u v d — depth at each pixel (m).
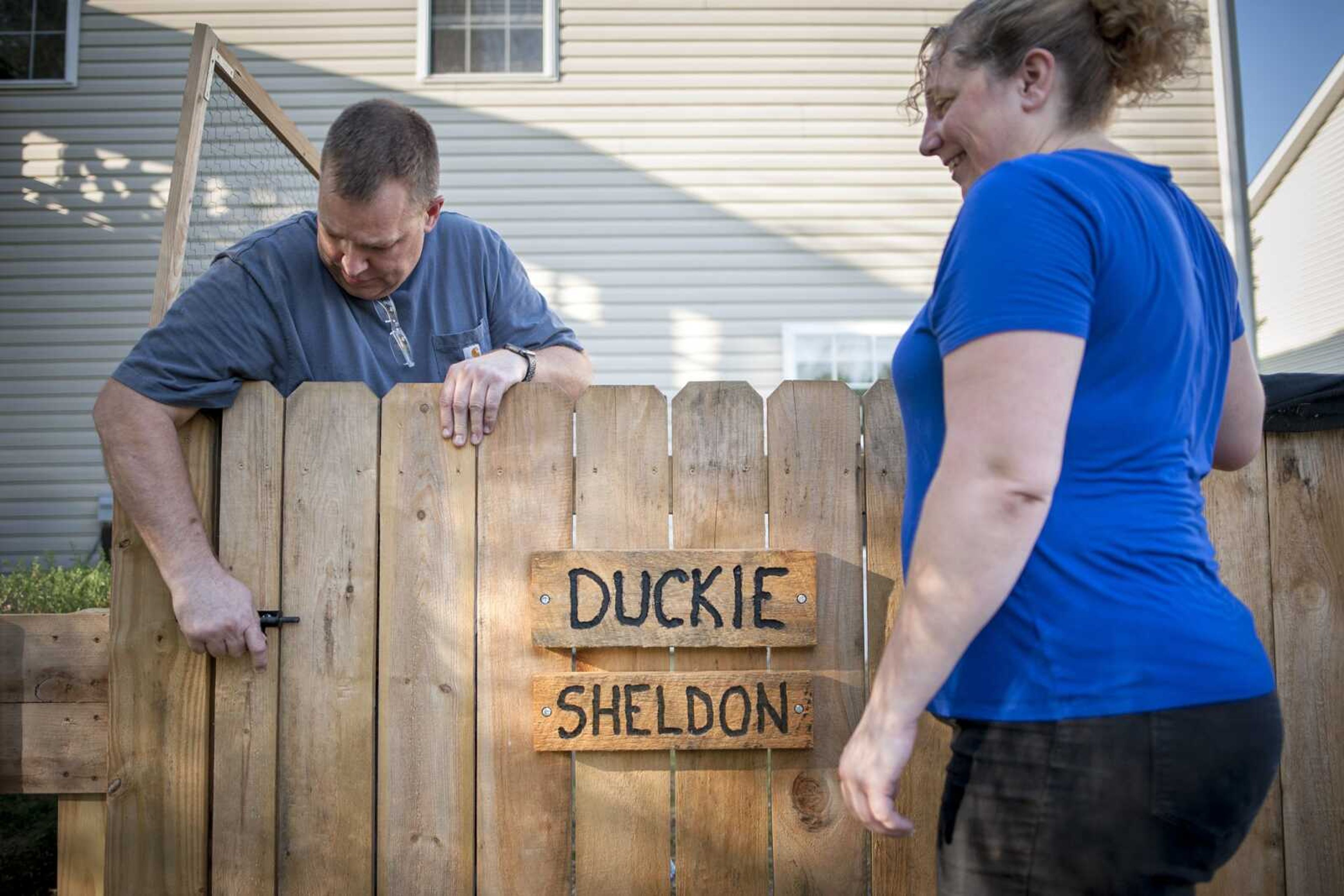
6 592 5.44
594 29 9.14
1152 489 1.22
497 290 2.51
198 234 3.01
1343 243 5.56
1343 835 2.04
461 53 9.16
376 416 2.06
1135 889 1.15
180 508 1.97
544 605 2.01
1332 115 5.71
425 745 2.02
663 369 9.05
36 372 9.23
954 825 1.25
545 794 2.02
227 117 3.25
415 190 2.12
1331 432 2.09
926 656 1.15
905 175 9.09
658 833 2.03
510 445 2.06
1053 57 1.35
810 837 2.02
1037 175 1.21
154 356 1.99
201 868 2.00
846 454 2.08
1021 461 1.11
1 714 2.11
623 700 2.00
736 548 2.06
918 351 1.39
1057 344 1.14
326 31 9.07
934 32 1.52
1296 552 2.08
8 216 9.20
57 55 9.26
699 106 9.12
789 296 9.05
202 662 2.02
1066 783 1.16
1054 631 1.18
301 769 2.01
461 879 2.00
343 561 2.04
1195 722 1.14
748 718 2.00
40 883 2.99
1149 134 8.41
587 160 9.09
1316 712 2.06
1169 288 1.23
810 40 9.13
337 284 2.24
